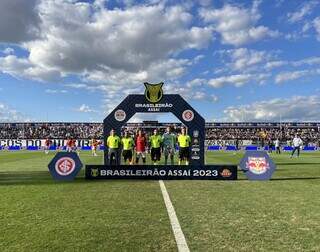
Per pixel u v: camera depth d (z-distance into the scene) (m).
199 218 8.48
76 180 16.17
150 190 13.09
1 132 76.12
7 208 9.57
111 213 9.00
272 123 76.31
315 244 6.48
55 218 8.41
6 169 21.72
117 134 24.22
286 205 10.14
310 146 64.56
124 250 6.10
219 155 41.62
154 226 7.72
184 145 22.56
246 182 15.70
